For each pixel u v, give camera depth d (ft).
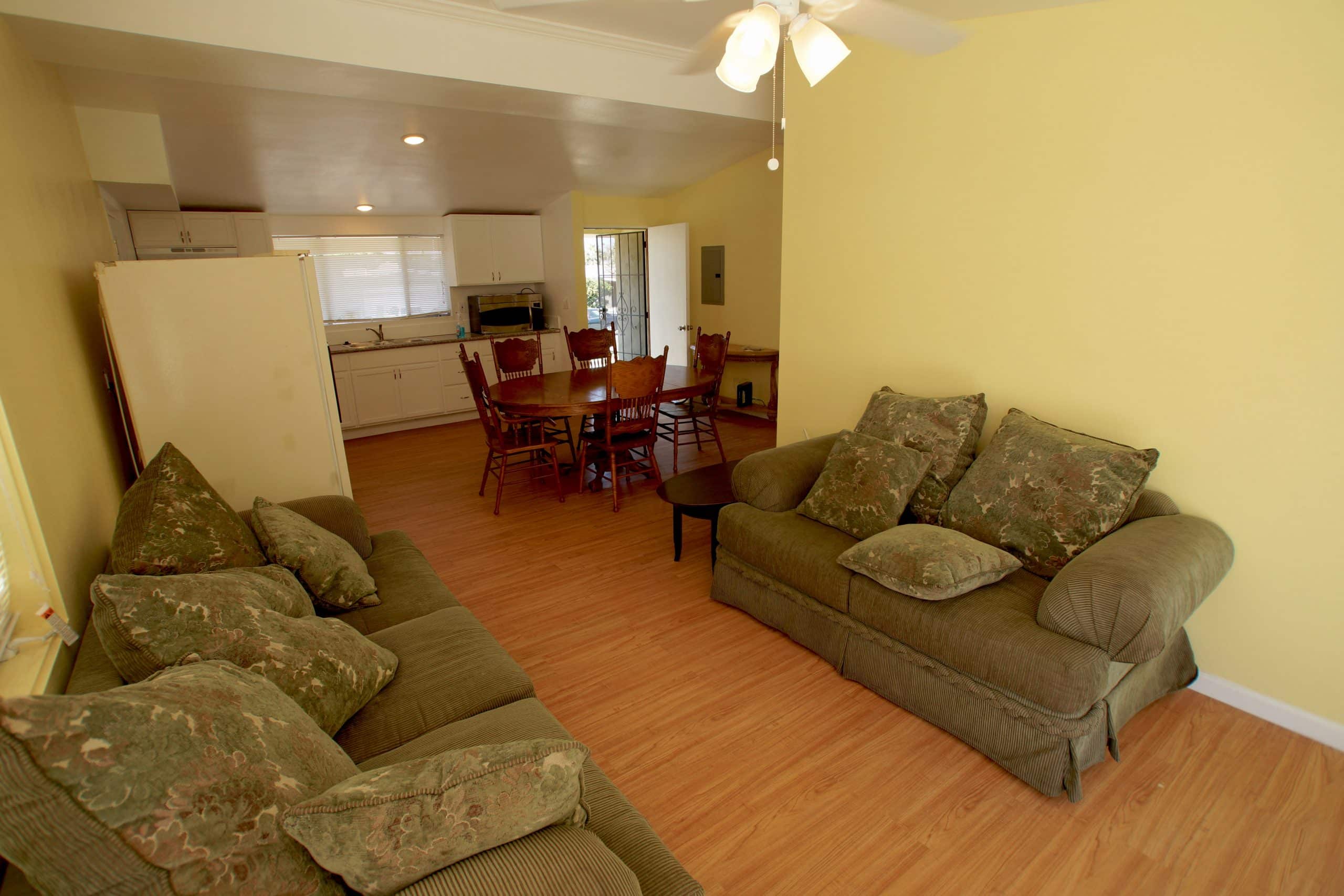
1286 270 6.44
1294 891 5.22
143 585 4.60
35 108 7.66
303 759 3.53
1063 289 8.13
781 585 8.72
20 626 5.06
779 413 12.21
